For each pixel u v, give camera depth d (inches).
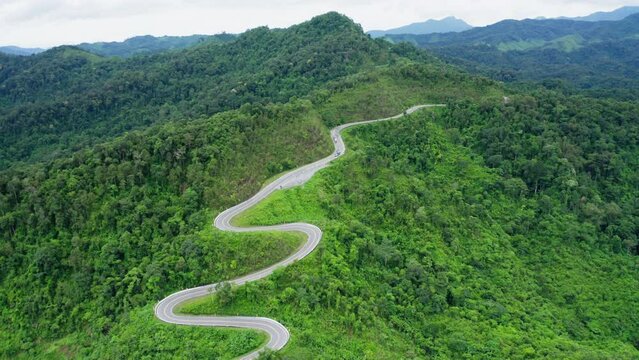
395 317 3914.9
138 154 5088.6
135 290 4052.7
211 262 4084.6
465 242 5319.9
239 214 4744.1
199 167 5032.0
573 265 5502.0
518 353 3944.4
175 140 5172.2
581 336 4566.9
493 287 4825.3
